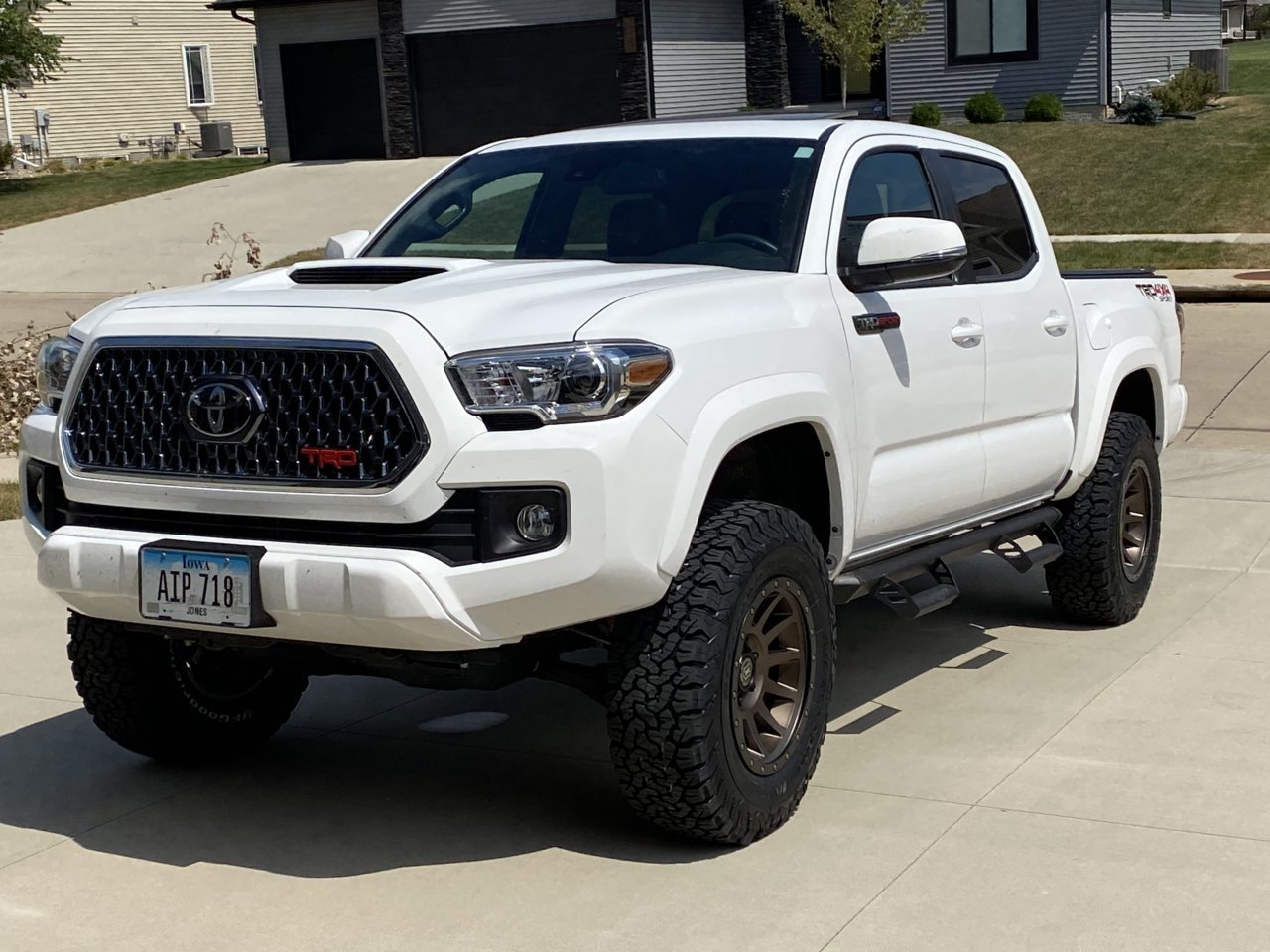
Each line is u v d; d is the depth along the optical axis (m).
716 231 4.95
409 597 3.75
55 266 24.20
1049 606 6.81
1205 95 28.22
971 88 28.66
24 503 4.54
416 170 31.03
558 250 5.20
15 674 6.05
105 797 4.80
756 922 3.79
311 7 33.38
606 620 4.18
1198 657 5.95
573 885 4.05
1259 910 3.79
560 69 31.17
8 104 38.81
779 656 4.36
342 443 3.86
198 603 3.99
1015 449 5.60
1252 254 17.92
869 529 4.87
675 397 3.98
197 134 43.00
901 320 4.95
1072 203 21.77
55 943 3.79
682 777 4.03
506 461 3.77
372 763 5.08
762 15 32.72
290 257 23.23
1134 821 4.35
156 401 4.13
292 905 3.97
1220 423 10.73
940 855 4.16
